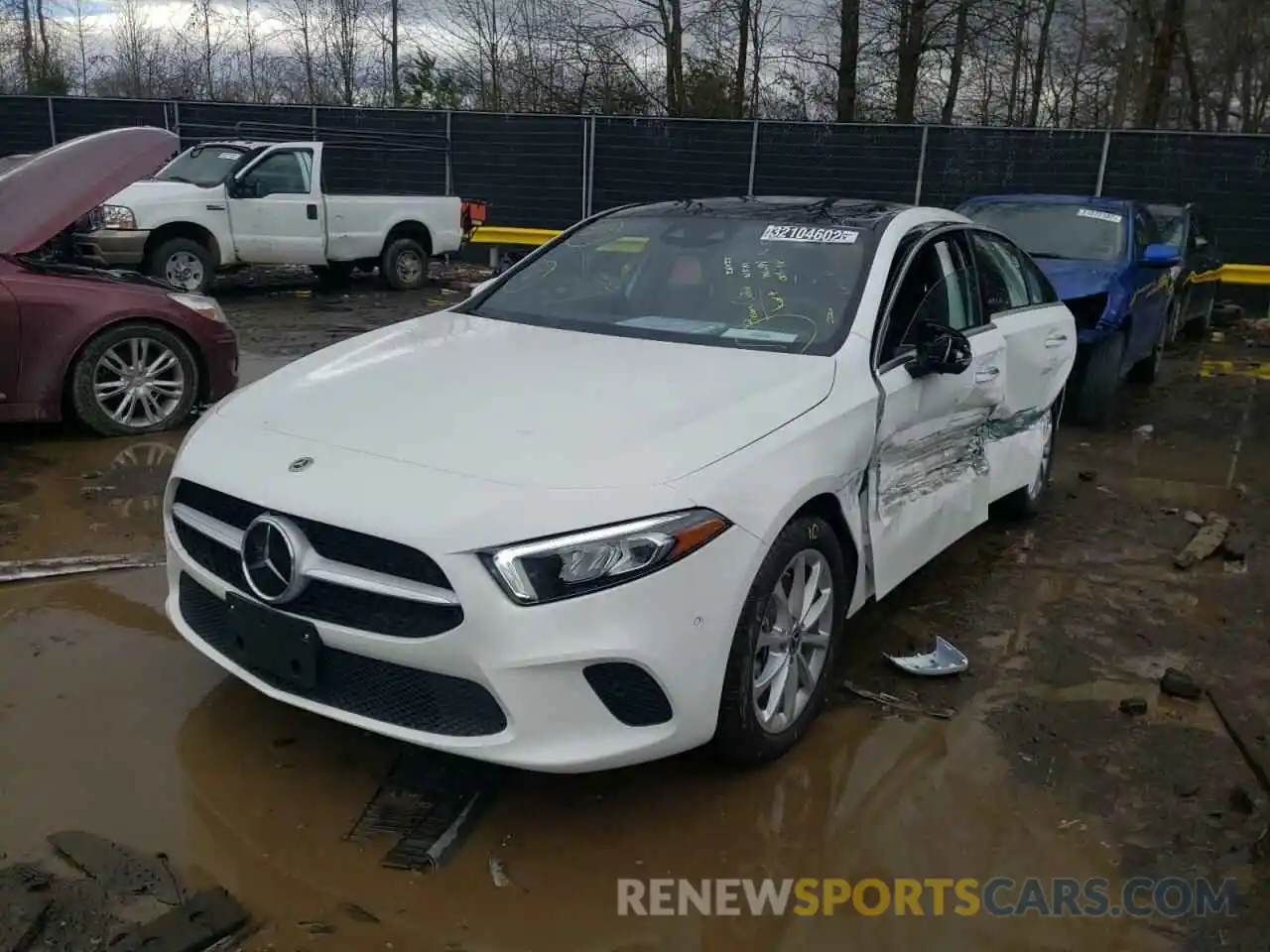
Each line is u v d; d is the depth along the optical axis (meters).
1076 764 3.44
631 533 2.72
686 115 23.81
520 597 2.65
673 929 2.62
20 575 4.37
